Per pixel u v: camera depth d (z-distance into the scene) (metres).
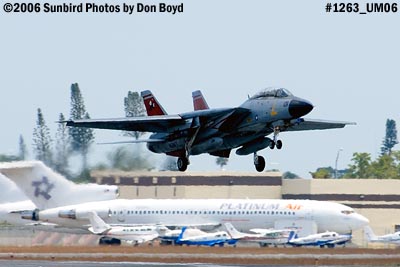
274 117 162.00
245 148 171.12
